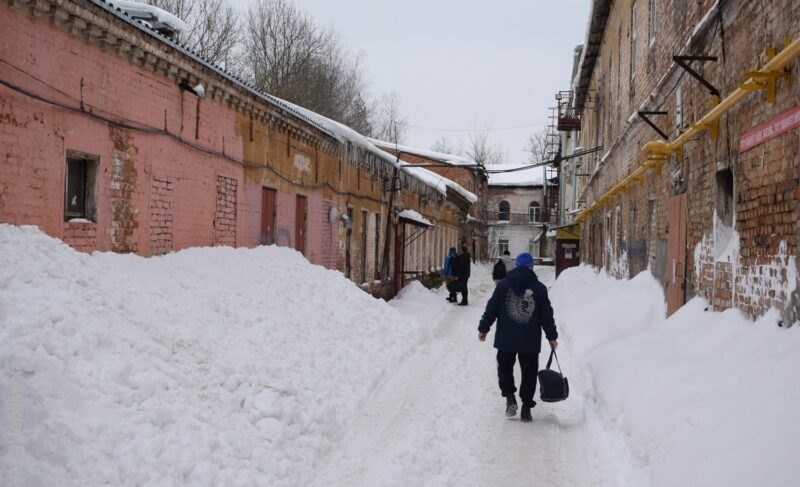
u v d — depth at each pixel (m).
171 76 8.96
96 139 7.44
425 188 27.11
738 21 6.77
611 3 17.91
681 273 9.11
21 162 6.35
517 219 65.94
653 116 11.38
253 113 11.55
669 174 10.14
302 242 14.32
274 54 29.27
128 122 8.05
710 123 7.58
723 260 7.28
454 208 36.84
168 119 8.94
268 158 12.30
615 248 16.48
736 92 6.11
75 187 7.35
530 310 7.38
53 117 6.76
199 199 9.83
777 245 5.73
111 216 7.76
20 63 6.30
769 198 5.91
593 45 21.17
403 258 23.06
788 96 5.51
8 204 6.21
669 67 10.02
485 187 56.38
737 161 6.80
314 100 30.14
